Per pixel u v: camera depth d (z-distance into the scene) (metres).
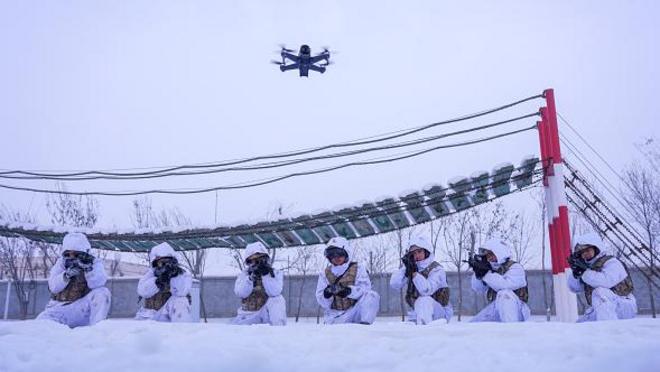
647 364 2.81
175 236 15.98
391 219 13.89
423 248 8.38
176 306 8.55
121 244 17.70
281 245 15.77
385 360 3.29
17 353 3.59
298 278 22.52
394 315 20.75
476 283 8.52
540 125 12.82
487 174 12.33
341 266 8.33
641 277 18.84
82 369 3.07
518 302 7.90
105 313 8.45
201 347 3.63
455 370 2.96
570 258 7.64
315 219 14.07
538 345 3.53
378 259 28.23
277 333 4.53
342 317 8.13
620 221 12.85
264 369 3.03
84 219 30.83
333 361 3.25
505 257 8.02
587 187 12.84
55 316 8.15
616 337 3.83
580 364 2.94
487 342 3.75
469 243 25.59
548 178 12.27
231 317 22.61
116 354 3.36
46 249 28.30
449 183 12.56
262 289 8.59
